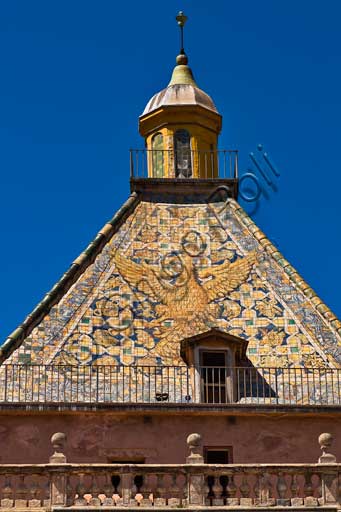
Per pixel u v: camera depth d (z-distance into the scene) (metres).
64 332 61.94
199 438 55.12
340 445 59.53
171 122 73.50
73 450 58.62
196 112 73.56
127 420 59.31
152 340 62.25
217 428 59.44
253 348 61.94
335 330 62.66
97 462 58.59
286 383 60.75
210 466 54.53
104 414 59.22
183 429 59.38
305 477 54.88
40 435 58.78
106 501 53.72
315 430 59.69
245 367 61.00
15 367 60.09
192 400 59.91
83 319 62.62
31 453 58.47
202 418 59.53
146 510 53.59
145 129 74.38
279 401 60.12
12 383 59.66
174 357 61.66
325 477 54.81
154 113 73.81
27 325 61.78
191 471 54.44
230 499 54.19
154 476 54.78
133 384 60.28
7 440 58.56
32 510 53.41
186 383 60.47
